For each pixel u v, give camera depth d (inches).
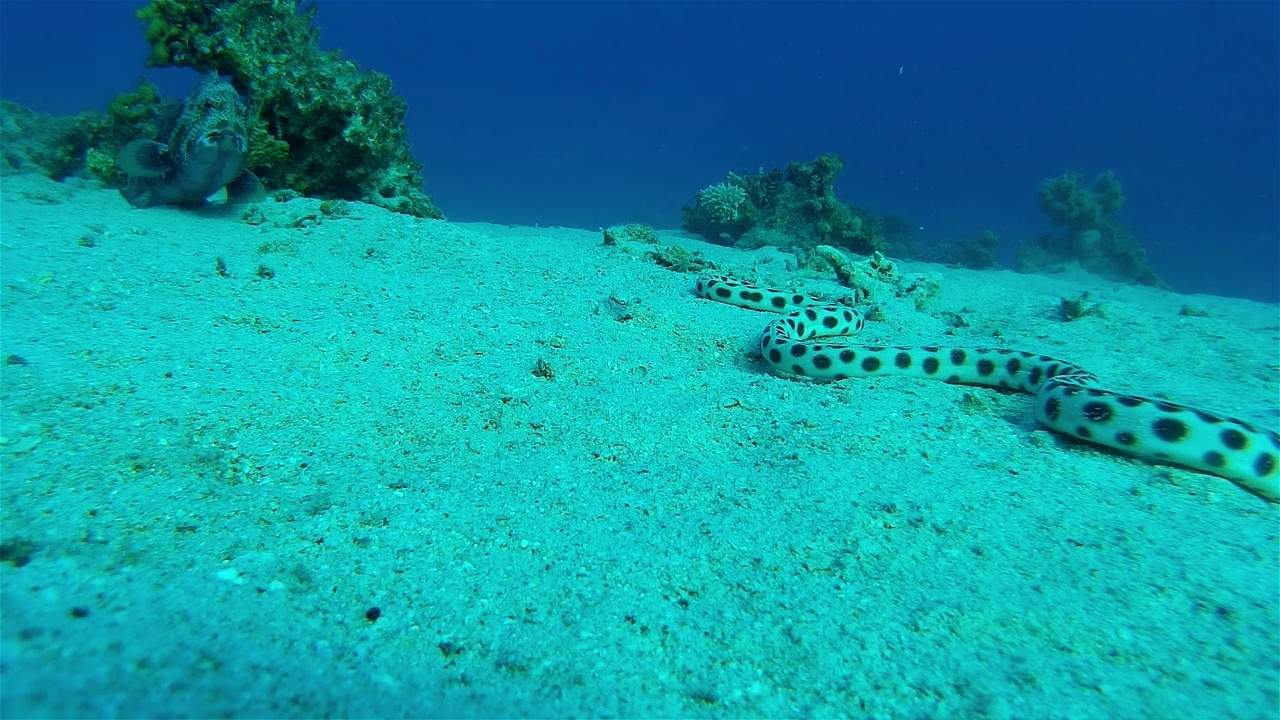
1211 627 13.7
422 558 14.9
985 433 23.5
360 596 13.4
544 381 25.5
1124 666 12.7
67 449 16.0
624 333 32.2
